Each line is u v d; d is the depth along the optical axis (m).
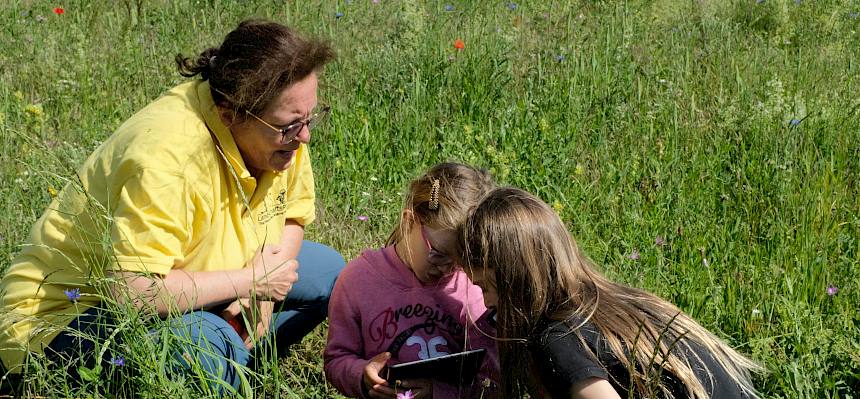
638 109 6.31
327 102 6.06
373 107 6.03
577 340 2.67
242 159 3.16
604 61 6.73
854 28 8.38
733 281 4.11
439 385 3.05
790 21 8.43
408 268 3.30
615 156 5.63
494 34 7.16
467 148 5.37
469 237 2.83
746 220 4.88
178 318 2.92
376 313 3.27
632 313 2.76
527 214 2.77
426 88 6.27
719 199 5.05
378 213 4.83
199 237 3.13
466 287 3.27
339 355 3.30
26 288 3.09
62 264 3.08
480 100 6.06
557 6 8.26
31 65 6.54
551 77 6.46
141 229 2.93
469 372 2.96
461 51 6.72
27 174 4.50
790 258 4.37
